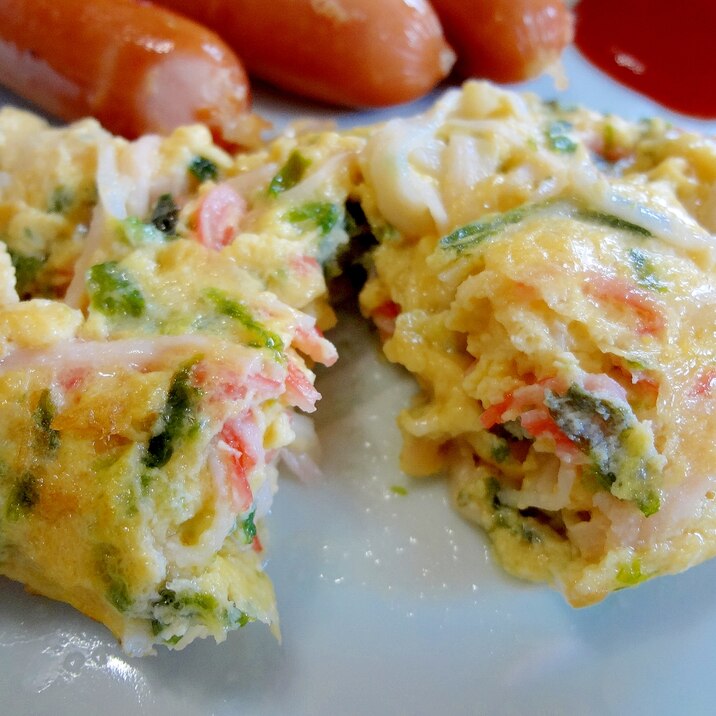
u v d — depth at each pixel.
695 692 0.13
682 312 0.13
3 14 0.18
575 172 0.15
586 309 0.13
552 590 0.14
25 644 0.13
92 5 0.18
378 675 0.13
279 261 0.14
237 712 0.13
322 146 0.16
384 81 0.19
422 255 0.15
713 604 0.14
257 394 0.13
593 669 0.13
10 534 0.12
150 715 0.12
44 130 0.16
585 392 0.13
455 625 0.13
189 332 0.13
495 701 0.13
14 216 0.15
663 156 0.17
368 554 0.14
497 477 0.14
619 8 0.24
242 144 0.18
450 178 0.15
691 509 0.13
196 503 0.12
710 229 0.16
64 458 0.12
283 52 0.19
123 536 0.12
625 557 0.13
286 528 0.14
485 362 0.14
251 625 0.13
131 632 0.12
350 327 0.16
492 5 0.20
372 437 0.15
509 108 0.16
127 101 0.18
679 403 0.13
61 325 0.13
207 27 0.20
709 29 0.23
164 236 0.15
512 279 0.13
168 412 0.12
